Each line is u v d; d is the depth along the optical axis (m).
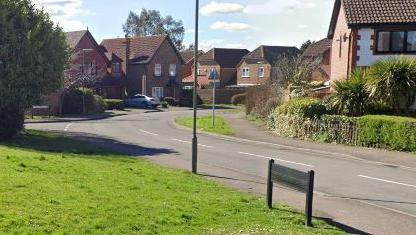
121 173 13.23
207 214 9.20
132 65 70.81
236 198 11.12
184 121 37.88
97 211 8.42
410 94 24.09
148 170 14.49
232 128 31.28
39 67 25.17
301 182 9.38
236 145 23.52
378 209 11.09
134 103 62.91
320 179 14.86
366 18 29.47
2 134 22.95
